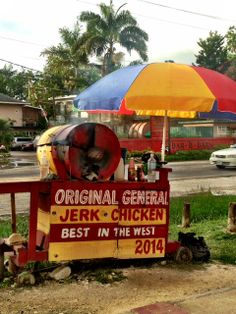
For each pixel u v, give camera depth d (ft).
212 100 14.60
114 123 92.94
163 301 11.95
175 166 60.54
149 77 14.74
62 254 13.50
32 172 53.06
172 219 23.35
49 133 14.40
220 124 96.78
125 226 14.29
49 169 14.07
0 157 82.64
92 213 13.78
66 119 115.55
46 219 13.76
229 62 132.77
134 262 15.15
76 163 13.47
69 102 115.96
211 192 34.63
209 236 19.79
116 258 14.37
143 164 15.06
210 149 84.58
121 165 14.62
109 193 13.96
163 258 15.47
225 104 14.82
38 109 136.26
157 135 86.74
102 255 13.99
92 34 100.99
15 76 178.50
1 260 13.62
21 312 11.27
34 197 13.16
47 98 119.34
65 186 13.37
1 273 13.56
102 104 15.19
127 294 12.55
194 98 14.46
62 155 13.44
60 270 13.62
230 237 19.49
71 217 13.52
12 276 13.83
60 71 112.27
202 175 48.62
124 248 14.33
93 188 13.71
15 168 59.31
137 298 12.28
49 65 114.32
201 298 12.08
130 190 14.29
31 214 13.19
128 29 101.65
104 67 102.63
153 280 13.66
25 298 12.18
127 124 93.04
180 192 35.09
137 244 14.51
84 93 16.39
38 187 13.19
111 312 11.29
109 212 14.01
